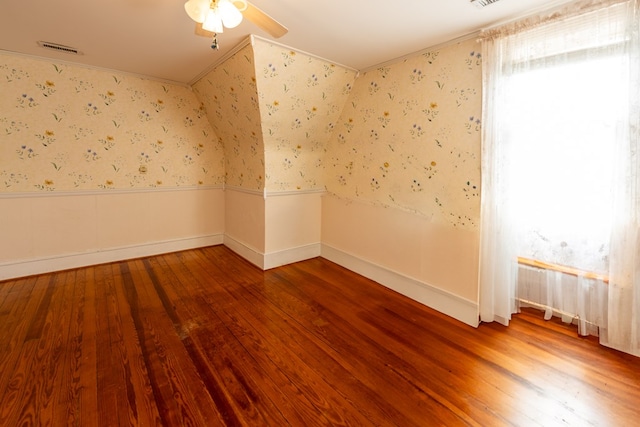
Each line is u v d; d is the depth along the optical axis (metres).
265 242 3.34
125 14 2.01
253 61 2.46
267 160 3.22
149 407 1.49
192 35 2.31
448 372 1.77
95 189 3.30
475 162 2.21
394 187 2.82
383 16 1.97
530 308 2.46
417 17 1.98
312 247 3.77
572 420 1.44
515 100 2.09
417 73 2.53
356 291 2.86
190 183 3.93
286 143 3.28
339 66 2.87
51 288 2.78
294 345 2.01
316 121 3.26
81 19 2.08
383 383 1.68
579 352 1.92
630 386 1.63
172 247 3.89
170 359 1.84
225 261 3.61
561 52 1.91
